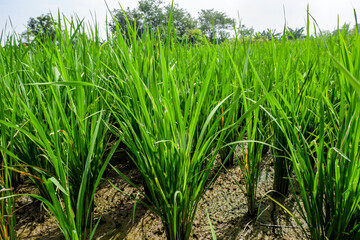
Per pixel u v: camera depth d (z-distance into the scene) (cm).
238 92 103
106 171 188
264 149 193
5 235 100
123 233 126
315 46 141
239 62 143
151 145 92
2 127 93
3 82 125
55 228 132
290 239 115
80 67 132
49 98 117
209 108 131
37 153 133
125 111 117
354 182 76
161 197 102
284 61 133
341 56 80
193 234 123
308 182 91
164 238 121
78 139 113
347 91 81
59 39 135
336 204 84
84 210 122
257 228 124
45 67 156
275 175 142
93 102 121
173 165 96
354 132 71
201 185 107
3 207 100
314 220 92
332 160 83
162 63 82
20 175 176
